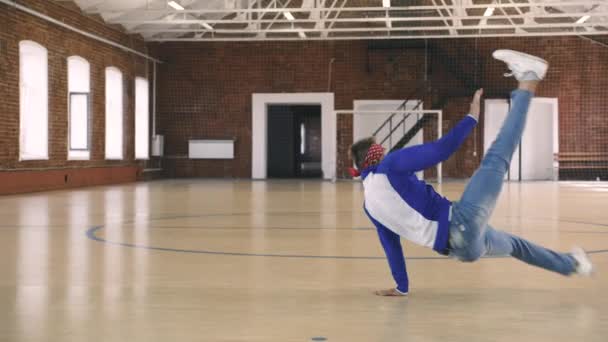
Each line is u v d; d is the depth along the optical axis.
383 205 4.18
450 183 23.50
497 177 4.01
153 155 26.45
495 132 26.22
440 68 26.41
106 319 4.14
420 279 5.49
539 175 26.50
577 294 4.89
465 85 26.17
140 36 25.25
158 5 22.11
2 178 16.38
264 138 27.11
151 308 4.45
